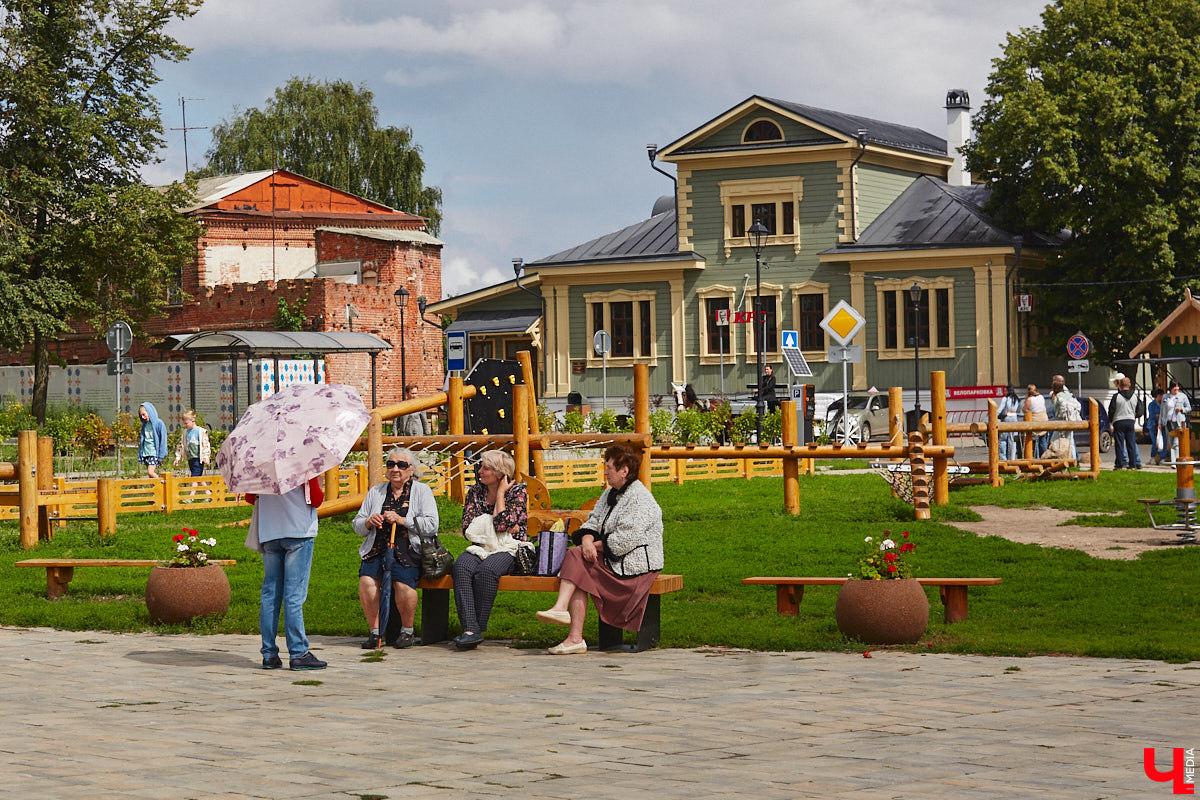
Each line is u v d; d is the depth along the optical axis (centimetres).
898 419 2208
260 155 7181
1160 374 4184
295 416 1045
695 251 5041
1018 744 713
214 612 1256
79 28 4603
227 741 746
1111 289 4566
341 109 7244
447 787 634
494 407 2292
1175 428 3303
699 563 1582
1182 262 4603
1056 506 2203
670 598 1347
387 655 1084
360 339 4569
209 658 1073
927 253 4678
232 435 1044
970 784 627
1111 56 4581
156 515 2209
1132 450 3053
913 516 2086
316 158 7219
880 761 677
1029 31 4800
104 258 4691
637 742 732
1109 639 1059
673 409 4894
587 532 1080
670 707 835
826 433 4028
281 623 1247
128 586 1485
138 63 4734
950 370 4681
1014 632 1112
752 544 1752
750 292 4956
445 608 1158
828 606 1273
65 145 4612
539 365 5519
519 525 1133
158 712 839
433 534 1129
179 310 5762
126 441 3941
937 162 5316
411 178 7338
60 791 629
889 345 4784
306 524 1025
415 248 6125
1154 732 740
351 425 1059
